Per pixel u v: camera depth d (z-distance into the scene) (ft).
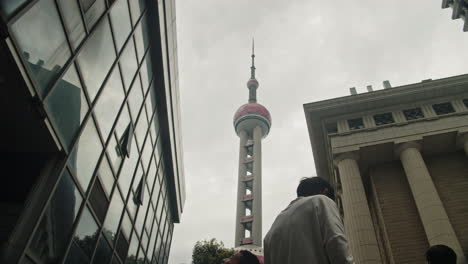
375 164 94.99
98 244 44.29
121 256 54.39
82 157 36.91
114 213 49.34
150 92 62.90
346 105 101.60
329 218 8.98
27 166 33.76
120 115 47.52
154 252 79.15
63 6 30.78
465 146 85.71
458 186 83.76
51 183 31.27
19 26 24.89
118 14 44.24
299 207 9.98
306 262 8.55
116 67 44.65
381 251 87.92
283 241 9.51
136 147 57.21
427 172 82.02
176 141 84.53
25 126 29.86
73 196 35.65
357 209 79.87
